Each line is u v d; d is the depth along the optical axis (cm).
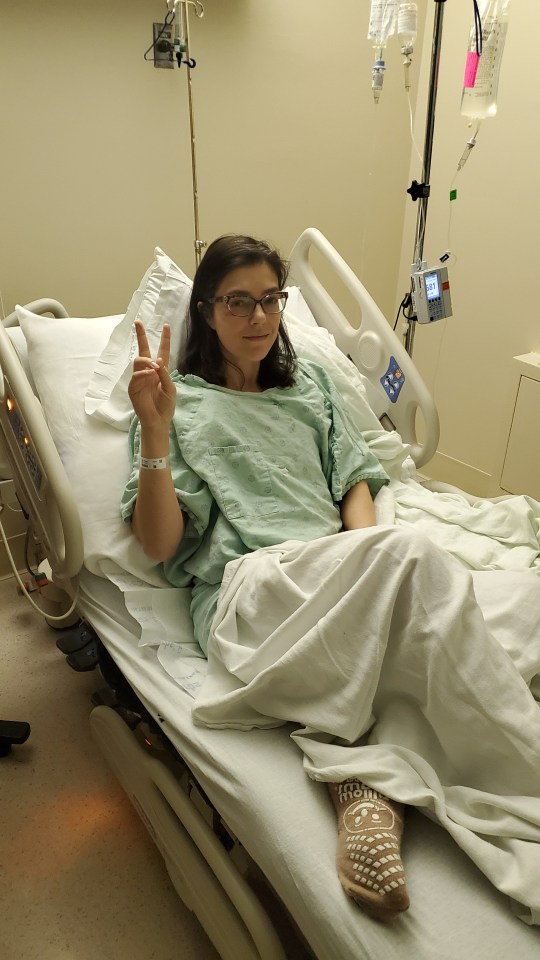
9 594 211
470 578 99
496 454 243
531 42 207
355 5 221
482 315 248
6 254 189
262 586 111
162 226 213
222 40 202
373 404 188
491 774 94
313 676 100
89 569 136
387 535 102
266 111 220
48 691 179
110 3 180
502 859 83
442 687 94
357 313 276
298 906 88
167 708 114
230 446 138
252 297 134
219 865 107
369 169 251
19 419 132
